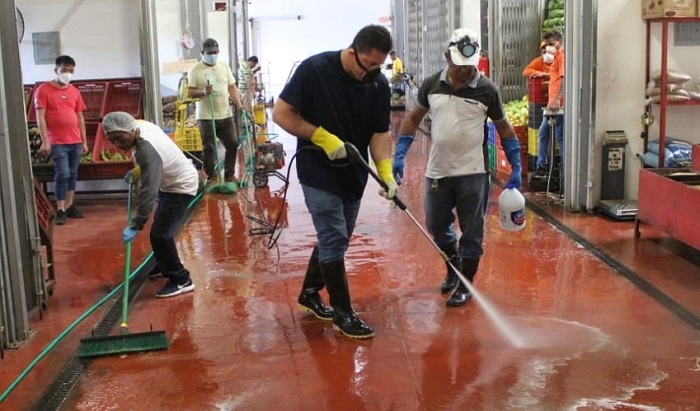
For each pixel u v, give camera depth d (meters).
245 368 3.65
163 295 4.79
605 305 4.37
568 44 6.62
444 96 4.17
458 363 3.62
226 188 8.34
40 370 3.71
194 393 3.40
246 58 16.53
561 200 7.31
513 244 5.76
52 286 4.92
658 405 3.14
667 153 6.27
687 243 5.02
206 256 5.74
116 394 3.42
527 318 4.20
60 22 8.48
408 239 6.06
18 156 4.37
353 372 3.56
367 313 4.36
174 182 4.66
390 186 3.87
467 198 4.27
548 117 7.49
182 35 11.12
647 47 6.44
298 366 3.65
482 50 10.28
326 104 3.73
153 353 3.88
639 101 6.54
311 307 4.32
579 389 3.31
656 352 3.68
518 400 3.22
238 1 16.30
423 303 4.50
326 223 3.86
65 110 7.04
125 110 8.41
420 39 15.20
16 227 4.02
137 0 8.36
